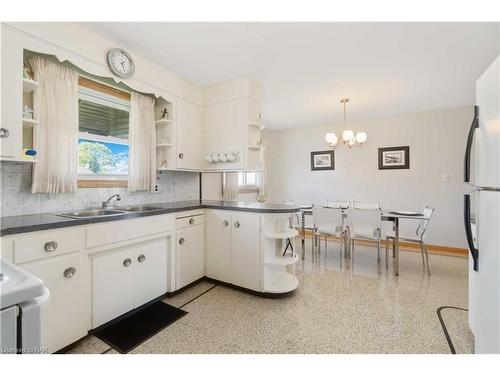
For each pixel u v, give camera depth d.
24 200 1.71
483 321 1.07
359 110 3.95
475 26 1.80
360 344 1.57
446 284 2.55
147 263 1.98
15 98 1.46
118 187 2.37
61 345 1.41
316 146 5.02
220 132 2.91
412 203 4.09
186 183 3.17
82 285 1.51
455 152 3.77
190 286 2.45
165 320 1.84
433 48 2.11
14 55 1.46
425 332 1.70
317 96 3.30
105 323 1.67
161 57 2.32
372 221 3.04
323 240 4.57
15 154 1.46
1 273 0.63
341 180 4.75
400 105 3.68
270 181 5.57
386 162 4.29
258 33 1.93
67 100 1.83
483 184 1.07
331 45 2.08
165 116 2.64
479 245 1.12
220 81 2.88
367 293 2.33
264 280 2.24
